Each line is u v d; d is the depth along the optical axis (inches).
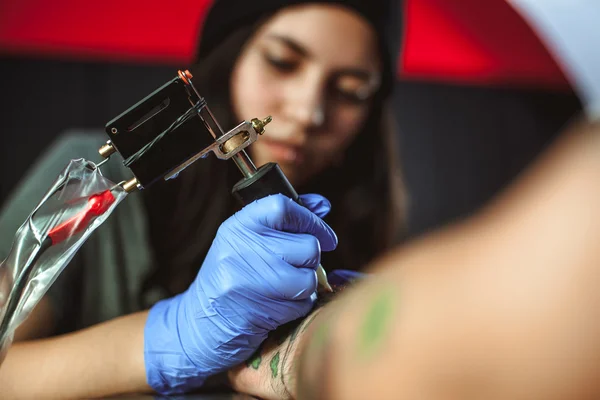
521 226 7.8
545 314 6.9
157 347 16.6
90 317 26.4
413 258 9.5
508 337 7.1
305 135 28.8
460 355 7.3
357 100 29.8
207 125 14.4
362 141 32.6
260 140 28.8
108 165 29.1
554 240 7.2
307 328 13.8
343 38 28.2
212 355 15.9
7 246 24.5
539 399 6.9
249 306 15.4
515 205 8.4
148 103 14.1
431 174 75.0
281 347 15.2
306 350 10.5
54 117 60.2
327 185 32.5
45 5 54.2
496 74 70.2
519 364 7.0
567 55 68.2
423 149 74.5
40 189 26.8
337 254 32.6
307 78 28.3
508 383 7.0
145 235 28.5
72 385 17.1
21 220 25.5
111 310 26.8
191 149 14.5
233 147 14.7
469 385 7.2
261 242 15.3
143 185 14.7
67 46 56.1
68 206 14.8
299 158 29.5
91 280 27.0
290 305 15.4
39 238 14.8
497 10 64.7
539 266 7.2
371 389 8.2
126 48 57.5
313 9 27.7
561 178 7.8
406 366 7.8
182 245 28.1
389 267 9.8
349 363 8.8
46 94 59.9
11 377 17.4
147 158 14.4
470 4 64.4
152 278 27.9
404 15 31.3
